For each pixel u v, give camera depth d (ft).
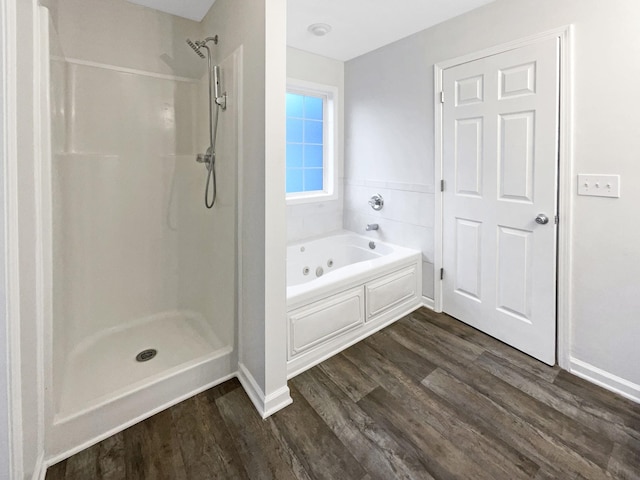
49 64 4.78
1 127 3.15
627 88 5.40
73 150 6.68
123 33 7.00
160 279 8.07
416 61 8.82
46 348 4.46
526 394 5.88
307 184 11.22
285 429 5.13
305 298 6.52
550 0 6.19
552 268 6.50
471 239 8.02
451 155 8.23
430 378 6.37
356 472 4.41
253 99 5.23
